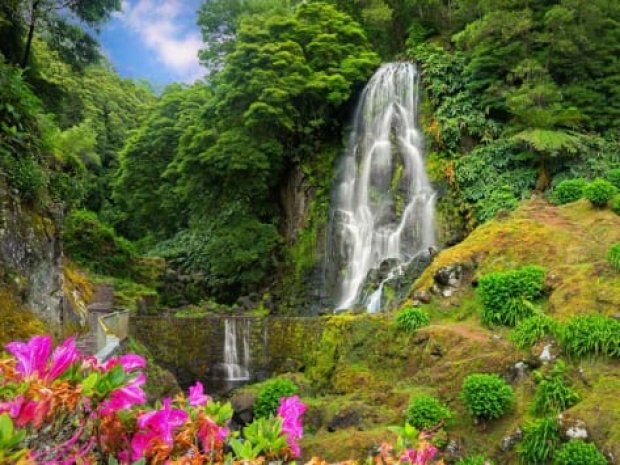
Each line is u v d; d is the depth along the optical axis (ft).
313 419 26.12
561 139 45.60
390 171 56.13
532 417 21.93
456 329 28.68
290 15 64.64
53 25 54.29
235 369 38.50
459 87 55.93
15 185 28.45
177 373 38.99
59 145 49.01
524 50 51.60
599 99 50.57
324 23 62.23
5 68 31.60
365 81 62.49
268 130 58.70
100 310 42.11
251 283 60.90
